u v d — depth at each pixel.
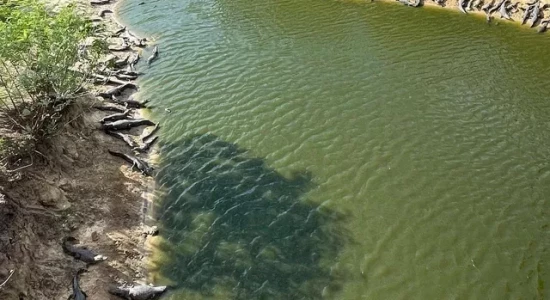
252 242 22.30
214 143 28.70
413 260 21.39
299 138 28.95
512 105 31.88
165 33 43.03
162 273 20.91
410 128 29.75
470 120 30.42
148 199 24.80
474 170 26.34
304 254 21.67
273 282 20.42
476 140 28.64
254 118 30.83
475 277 20.61
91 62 28.25
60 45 24.03
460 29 42.78
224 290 20.12
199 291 20.08
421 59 37.75
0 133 22.64
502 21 44.06
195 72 36.47
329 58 37.97
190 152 28.06
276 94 33.28
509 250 21.78
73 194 23.36
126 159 27.00
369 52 38.88
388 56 38.25
